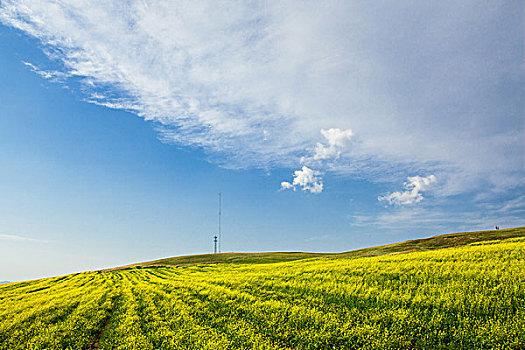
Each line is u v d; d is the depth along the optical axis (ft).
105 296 113.39
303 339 54.49
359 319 59.98
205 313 75.87
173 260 380.58
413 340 50.21
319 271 109.91
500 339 45.68
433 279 78.18
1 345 62.85
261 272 133.08
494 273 74.38
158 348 55.16
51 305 96.68
